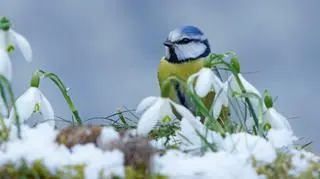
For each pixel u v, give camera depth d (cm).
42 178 244
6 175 244
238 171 245
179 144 252
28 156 244
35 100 253
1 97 251
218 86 252
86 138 246
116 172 243
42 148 244
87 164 244
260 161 247
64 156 244
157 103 249
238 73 253
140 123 248
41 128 248
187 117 249
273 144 250
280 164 247
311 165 247
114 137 245
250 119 253
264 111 253
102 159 244
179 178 245
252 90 253
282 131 250
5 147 245
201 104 249
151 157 244
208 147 248
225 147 249
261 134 250
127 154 244
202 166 245
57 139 246
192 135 250
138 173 244
